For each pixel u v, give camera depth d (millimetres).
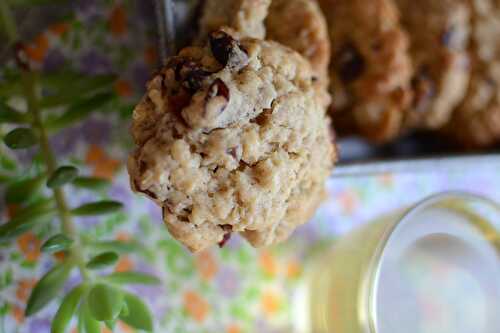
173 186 235
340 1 318
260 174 242
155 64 300
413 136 351
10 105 303
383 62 312
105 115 317
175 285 321
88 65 314
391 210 339
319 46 284
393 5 330
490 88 337
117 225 316
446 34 326
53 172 281
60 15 312
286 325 334
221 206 239
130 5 318
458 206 319
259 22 268
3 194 301
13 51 298
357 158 334
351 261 315
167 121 234
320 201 283
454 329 314
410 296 310
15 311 300
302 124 250
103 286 274
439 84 326
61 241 267
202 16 273
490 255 329
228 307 327
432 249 320
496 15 338
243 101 240
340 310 313
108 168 317
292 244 339
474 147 345
